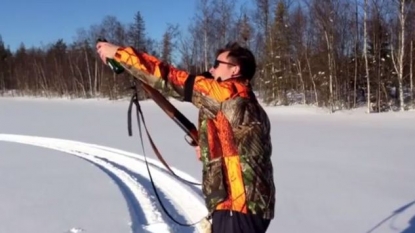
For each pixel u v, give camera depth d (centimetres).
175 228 518
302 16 3281
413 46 2783
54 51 6347
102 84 5066
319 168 893
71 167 945
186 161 984
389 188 717
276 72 3225
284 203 630
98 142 1362
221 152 212
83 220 558
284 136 1462
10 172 903
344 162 960
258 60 3628
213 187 214
